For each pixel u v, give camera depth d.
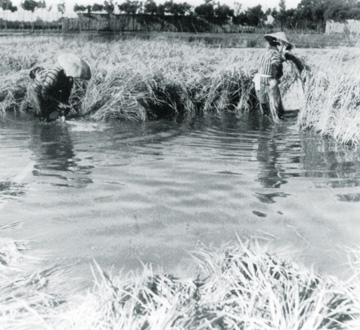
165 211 4.85
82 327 2.79
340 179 5.81
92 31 26.16
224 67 11.73
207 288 3.28
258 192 5.37
